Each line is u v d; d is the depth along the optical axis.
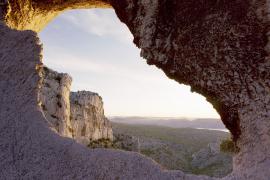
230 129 3.99
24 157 3.65
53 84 23.86
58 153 3.61
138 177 3.36
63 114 23.66
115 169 3.43
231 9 4.03
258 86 3.73
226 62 3.95
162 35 4.58
